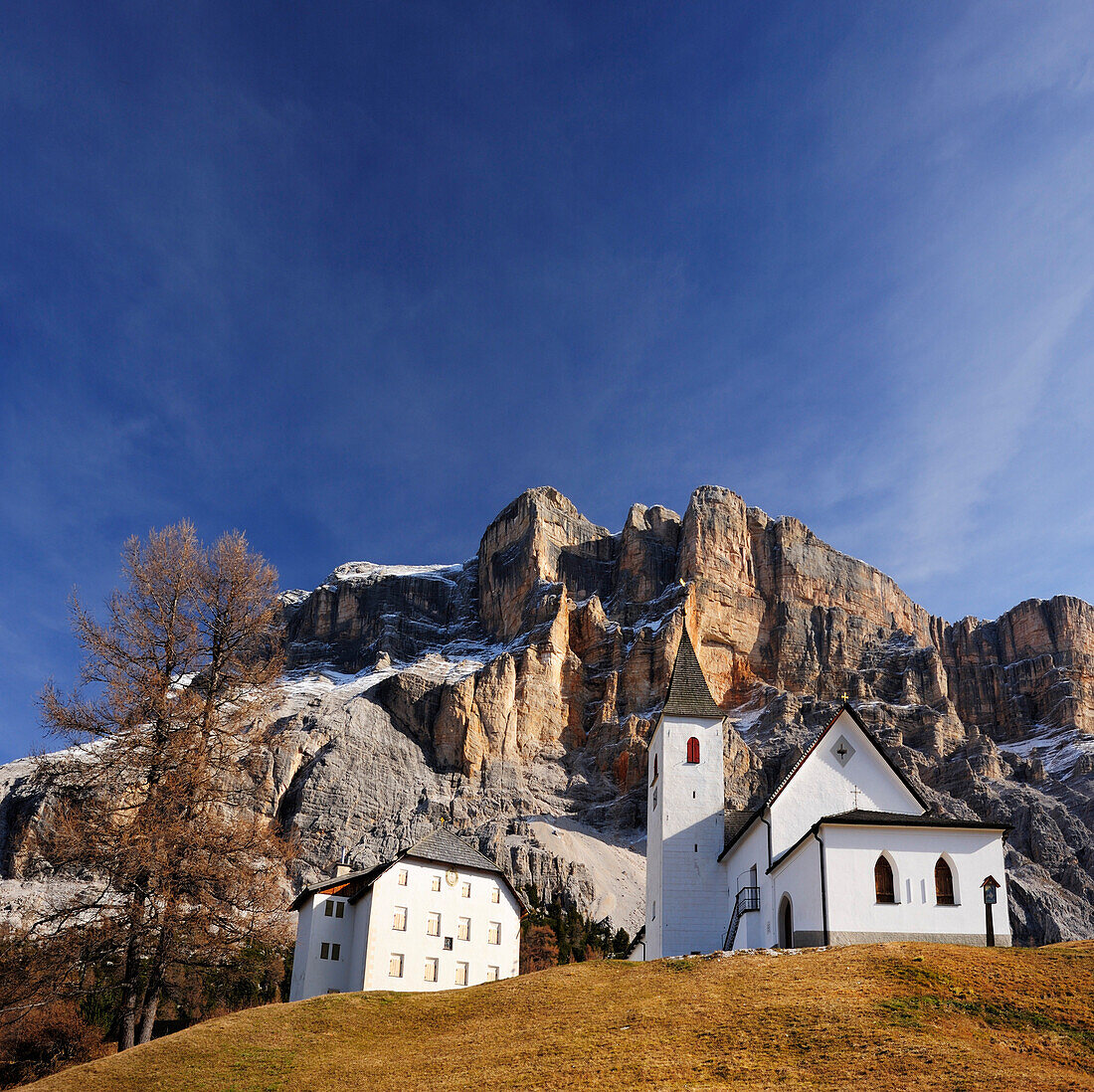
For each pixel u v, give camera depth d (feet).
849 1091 85.30
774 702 615.57
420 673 637.30
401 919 216.74
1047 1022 102.06
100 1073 114.01
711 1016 109.91
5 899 277.44
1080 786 524.93
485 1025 122.62
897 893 141.38
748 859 180.75
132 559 156.25
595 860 452.35
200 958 138.10
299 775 512.22
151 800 138.82
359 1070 109.91
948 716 629.92
